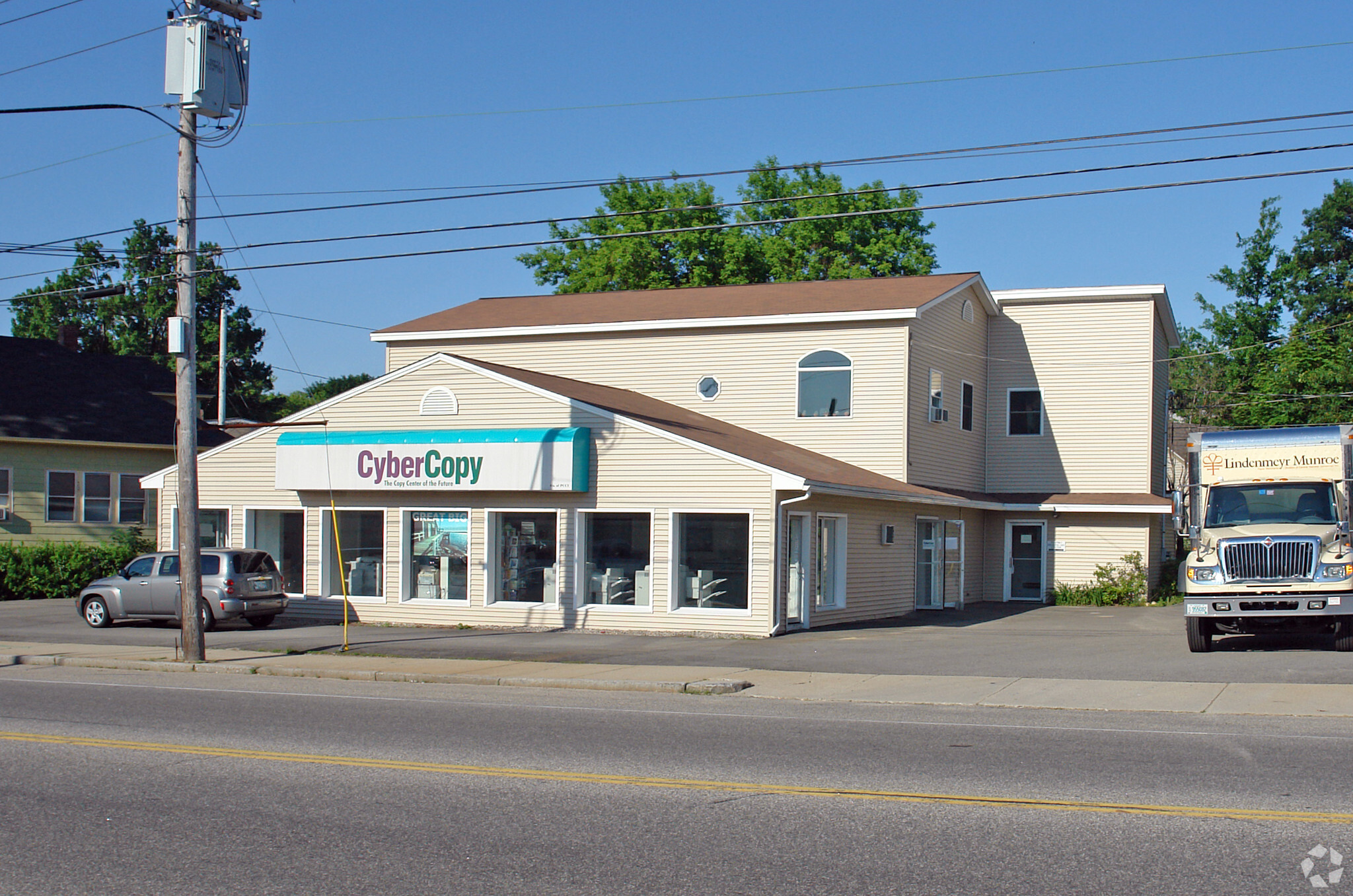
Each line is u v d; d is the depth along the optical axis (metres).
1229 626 18.36
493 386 24.30
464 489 23.70
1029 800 8.44
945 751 10.46
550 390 23.78
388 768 9.77
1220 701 13.44
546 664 17.73
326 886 6.58
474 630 23.52
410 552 24.97
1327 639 19.83
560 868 6.86
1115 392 32.97
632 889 6.47
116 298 63.97
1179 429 53.81
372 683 16.31
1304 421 42.34
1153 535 33.50
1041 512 32.88
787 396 28.59
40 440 35.94
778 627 21.80
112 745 10.92
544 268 53.44
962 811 8.12
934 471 29.30
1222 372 53.38
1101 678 15.59
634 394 29.39
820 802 8.44
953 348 30.92
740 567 22.12
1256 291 56.56
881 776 9.34
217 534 26.89
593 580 23.28
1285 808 8.10
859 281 32.41
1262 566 17.55
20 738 11.34
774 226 52.47
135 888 6.59
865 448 27.69
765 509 21.84
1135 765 9.70
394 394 25.12
